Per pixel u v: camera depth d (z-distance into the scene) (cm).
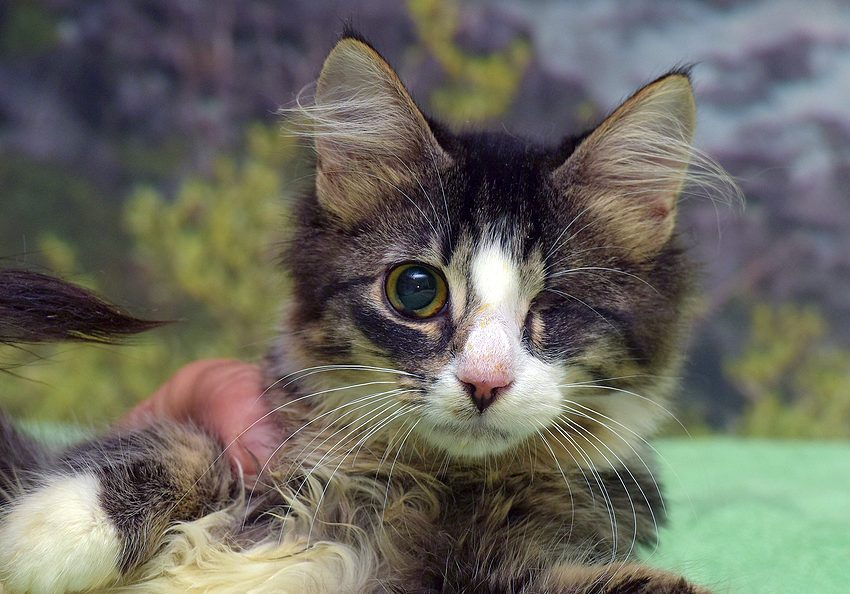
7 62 78
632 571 34
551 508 37
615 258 39
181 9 81
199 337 79
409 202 38
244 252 79
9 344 34
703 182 42
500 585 34
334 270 38
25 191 79
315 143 39
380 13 82
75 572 33
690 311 41
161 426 38
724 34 89
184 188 81
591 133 39
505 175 38
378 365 37
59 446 40
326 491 36
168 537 34
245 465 37
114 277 79
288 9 81
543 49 87
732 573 39
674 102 40
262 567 34
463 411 35
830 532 44
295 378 38
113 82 81
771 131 88
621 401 38
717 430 85
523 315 37
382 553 35
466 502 37
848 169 88
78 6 80
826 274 87
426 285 37
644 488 39
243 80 81
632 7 89
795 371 86
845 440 83
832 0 91
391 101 39
